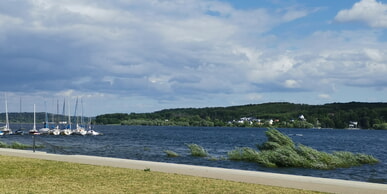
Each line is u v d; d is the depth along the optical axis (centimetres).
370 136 13675
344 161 3522
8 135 10712
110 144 7181
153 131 17112
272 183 1892
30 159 2733
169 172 2236
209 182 1844
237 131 17950
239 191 1617
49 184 1709
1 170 2088
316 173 3045
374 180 2766
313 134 15125
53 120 12800
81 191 1556
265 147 4028
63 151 4403
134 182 1791
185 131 17550
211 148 6353
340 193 1653
